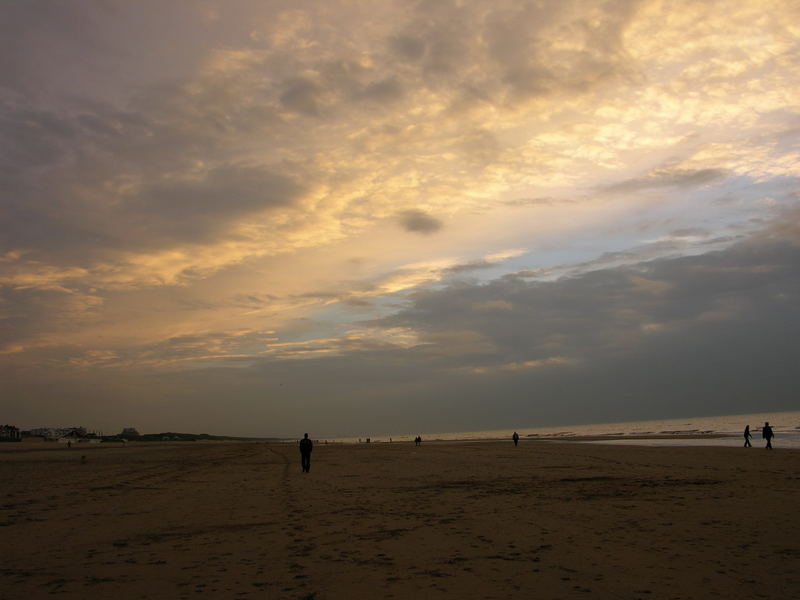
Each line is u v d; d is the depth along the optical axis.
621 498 14.31
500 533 10.05
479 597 6.32
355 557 8.43
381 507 13.79
